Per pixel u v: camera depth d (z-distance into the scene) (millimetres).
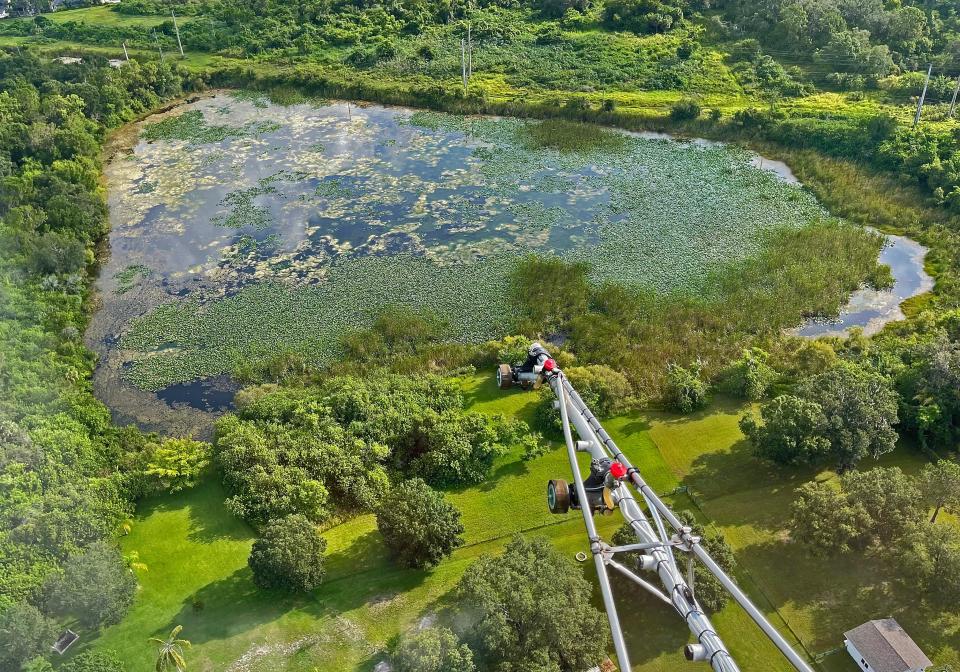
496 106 76125
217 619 29516
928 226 54688
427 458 36625
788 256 50969
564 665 26047
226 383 42656
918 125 63000
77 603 27656
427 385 40344
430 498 31641
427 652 24719
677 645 28281
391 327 45562
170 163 68375
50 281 49812
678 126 70500
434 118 76250
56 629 27156
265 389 40938
